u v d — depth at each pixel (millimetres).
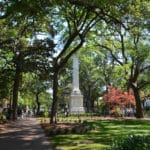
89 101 93062
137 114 52719
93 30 43344
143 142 11875
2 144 21188
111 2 20219
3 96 46625
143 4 24625
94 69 83812
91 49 52469
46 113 73188
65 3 22625
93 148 18734
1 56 42719
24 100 79812
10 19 25484
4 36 41406
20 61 40719
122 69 53281
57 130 26641
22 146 20219
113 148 11969
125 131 28703
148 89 73625
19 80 49812
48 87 72000
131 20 25672
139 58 51500
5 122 41281
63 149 18734
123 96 60500
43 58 39531
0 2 21109
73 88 63156
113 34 45188
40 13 21875
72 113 61906
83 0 20281
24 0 19938
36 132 28594
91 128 29484
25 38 42438
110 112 61750
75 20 34781
